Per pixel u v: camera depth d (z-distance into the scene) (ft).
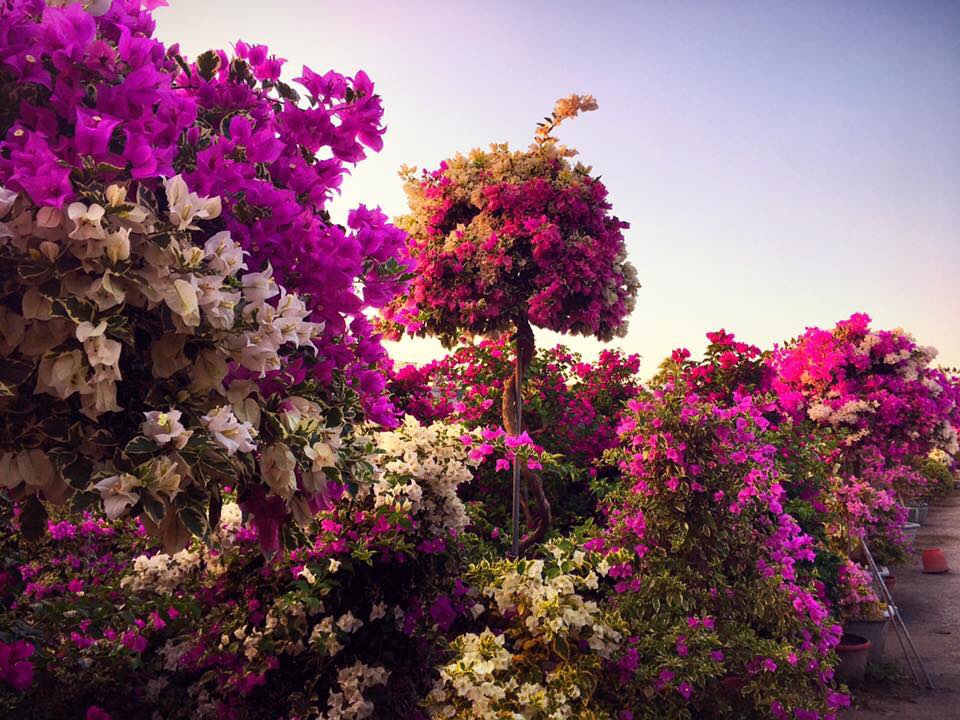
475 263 15.37
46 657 9.72
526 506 17.71
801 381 27.22
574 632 11.05
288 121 6.41
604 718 11.21
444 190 16.01
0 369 4.63
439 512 11.38
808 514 19.07
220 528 10.60
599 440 20.88
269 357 5.29
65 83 4.90
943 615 25.00
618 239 16.02
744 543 13.91
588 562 11.97
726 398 23.26
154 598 10.77
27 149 4.58
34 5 5.09
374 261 6.73
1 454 4.82
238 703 10.36
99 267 4.62
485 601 11.80
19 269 4.49
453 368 21.59
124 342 4.99
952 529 44.04
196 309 4.76
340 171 6.59
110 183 4.84
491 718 9.87
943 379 28.17
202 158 5.38
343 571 10.66
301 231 5.90
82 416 4.91
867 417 26.48
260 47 6.61
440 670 10.05
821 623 13.92
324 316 6.16
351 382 6.68
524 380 20.83
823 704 13.15
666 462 13.84
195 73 6.33
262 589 10.67
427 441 11.66
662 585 13.01
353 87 6.60
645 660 12.34
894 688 18.12
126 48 5.14
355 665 10.28
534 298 14.99
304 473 5.64
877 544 27.09
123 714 10.32
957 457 49.14
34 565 12.17
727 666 12.90
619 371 23.61
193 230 5.40
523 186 15.34
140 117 5.03
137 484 4.60
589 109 15.83
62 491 5.01
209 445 4.78
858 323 26.94
